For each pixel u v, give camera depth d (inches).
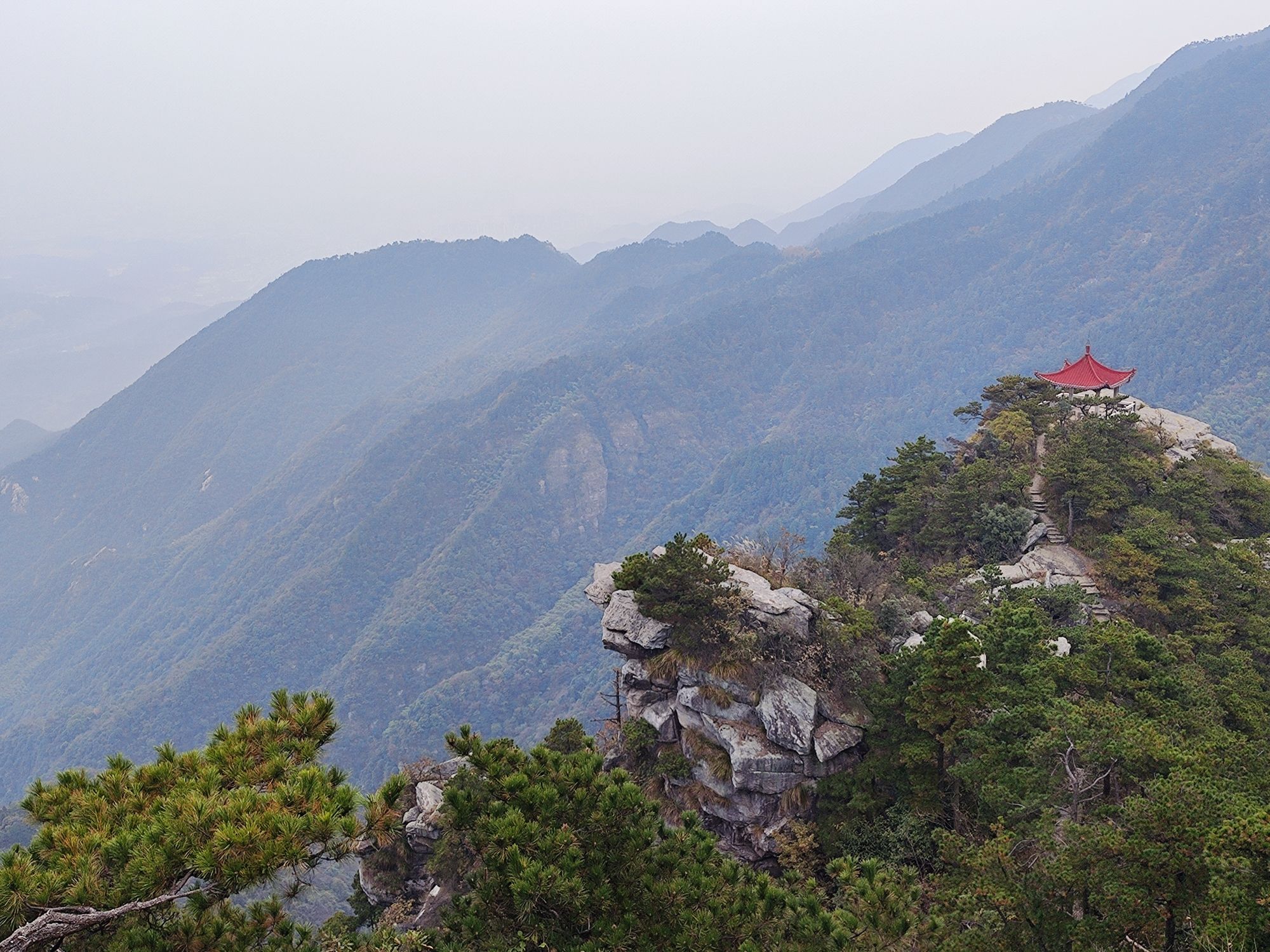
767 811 1123.9
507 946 475.5
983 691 943.0
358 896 1310.3
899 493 2011.6
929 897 781.9
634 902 509.4
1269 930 435.2
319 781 379.6
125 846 338.0
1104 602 1537.9
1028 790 758.5
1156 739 703.7
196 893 342.6
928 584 1599.4
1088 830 578.2
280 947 400.5
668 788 1225.4
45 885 322.3
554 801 511.2
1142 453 2053.4
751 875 571.2
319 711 441.1
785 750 1120.2
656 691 1284.4
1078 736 725.9
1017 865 639.1
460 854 1090.1
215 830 343.6
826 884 1014.4
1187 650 1307.8
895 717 1069.1
